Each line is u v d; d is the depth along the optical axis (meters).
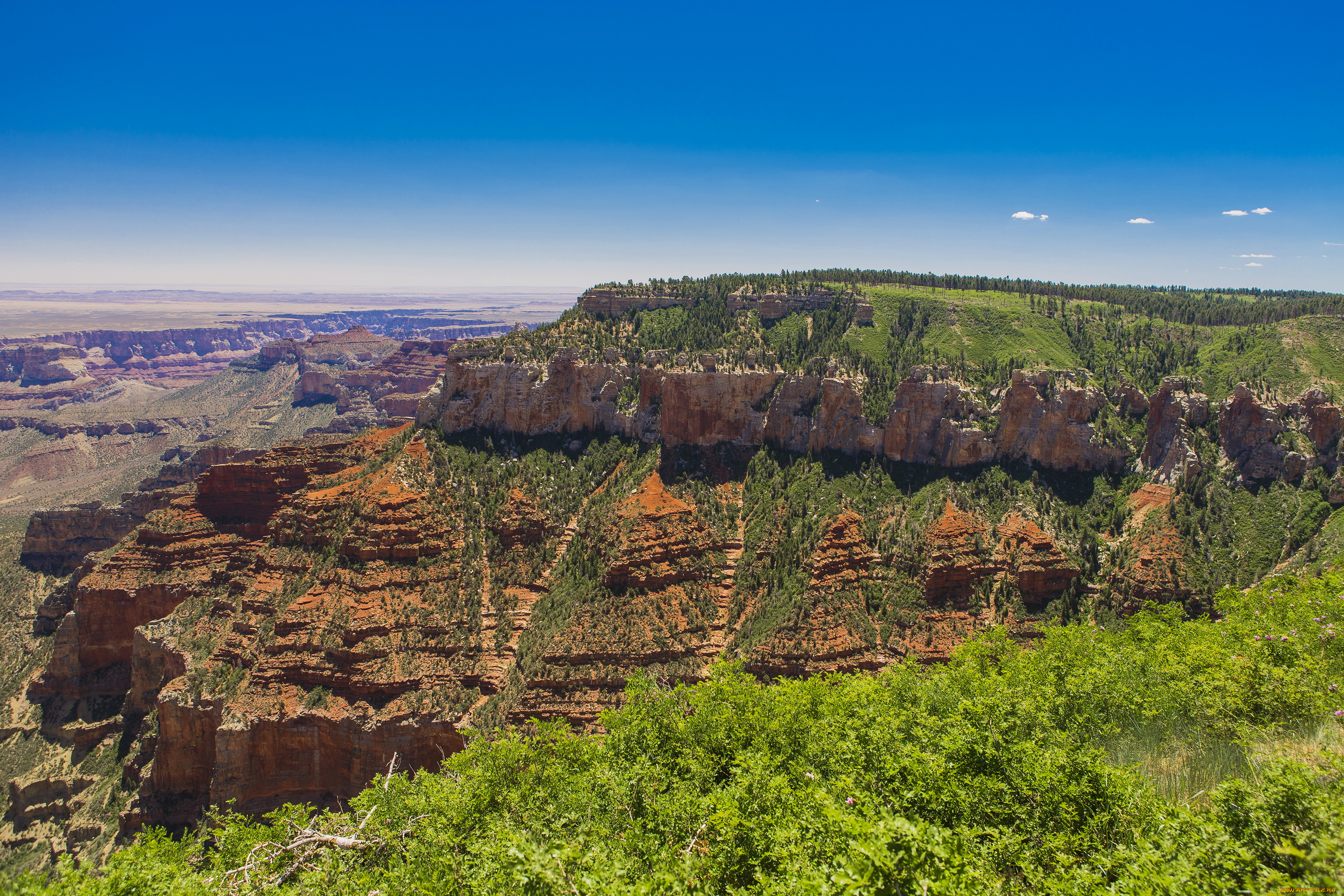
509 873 34.44
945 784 34.12
